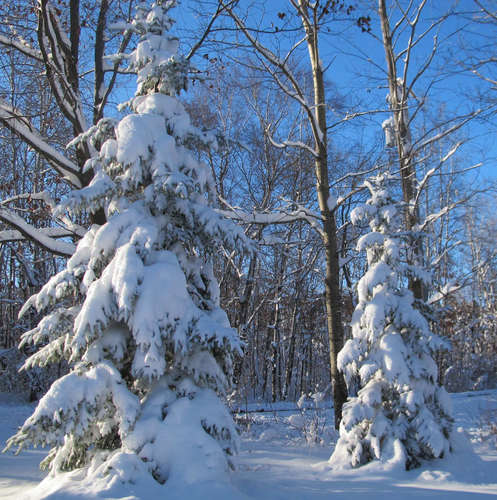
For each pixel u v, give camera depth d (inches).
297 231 897.5
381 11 529.3
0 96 505.7
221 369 226.1
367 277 301.7
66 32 521.7
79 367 211.8
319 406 484.1
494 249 537.0
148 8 268.8
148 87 261.9
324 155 482.6
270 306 1030.4
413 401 278.7
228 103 766.5
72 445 207.9
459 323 999.0
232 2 423.8
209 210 239.1
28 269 791.1
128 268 205.5
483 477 251.0
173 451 194.4
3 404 756.6
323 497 208.2
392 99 525.7
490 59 461.1
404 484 239.9
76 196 224.7
